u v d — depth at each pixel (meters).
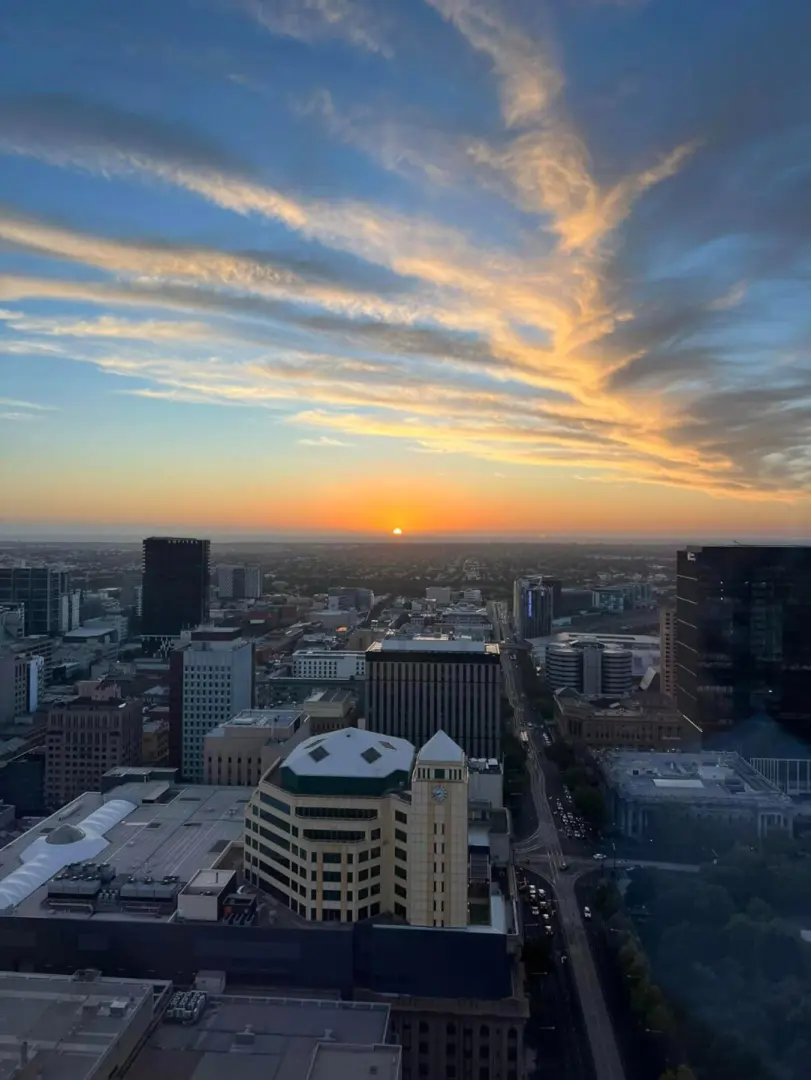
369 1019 178.62
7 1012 164.50
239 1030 173.38
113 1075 152.62
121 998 168.62
